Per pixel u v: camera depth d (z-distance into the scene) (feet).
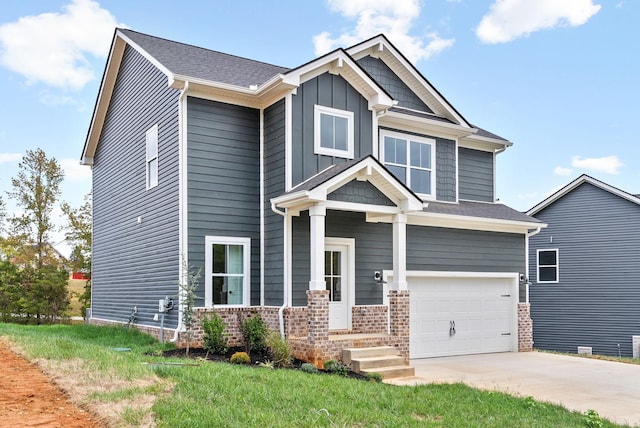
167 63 45.06
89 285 101.19
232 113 44.50
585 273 77.56
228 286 43.27
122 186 56.44
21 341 33.50
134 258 52.19
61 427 18.12
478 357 51.16
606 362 48.57
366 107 47.01
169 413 19.39
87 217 102.53
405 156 53.21
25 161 100.83
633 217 73.77
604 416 28.86
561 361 48.91
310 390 26.08
